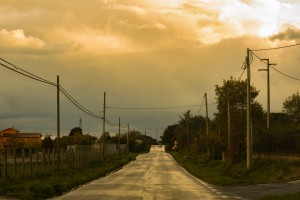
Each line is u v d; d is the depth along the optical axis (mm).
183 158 90938
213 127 83000
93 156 68812
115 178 42281
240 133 53000
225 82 65250
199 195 24891
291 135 41219
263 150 49125
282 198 20516
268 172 37000
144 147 175375
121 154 114562
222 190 28375
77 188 30812
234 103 64750
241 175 39656
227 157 55656
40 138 118688
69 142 106688
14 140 93812
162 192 26984
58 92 42719
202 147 95438
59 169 40844
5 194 24312
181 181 37781
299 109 80438
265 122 67750
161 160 89875
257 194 25000
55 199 23109
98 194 25797
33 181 29328
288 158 39312
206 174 45656
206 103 74125
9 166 44344
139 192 27016
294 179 31812
